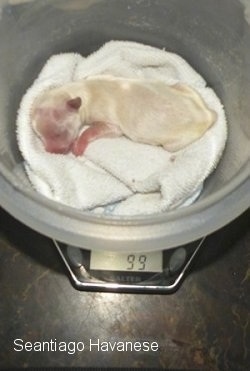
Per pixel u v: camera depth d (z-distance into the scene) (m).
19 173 0.36
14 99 0.39
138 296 0.36
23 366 0.34
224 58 0.39
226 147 0.39
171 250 0.35
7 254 0.37
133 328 0.35
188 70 0.42
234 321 0.36
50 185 0.37
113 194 0.38
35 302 0.36
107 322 0.35
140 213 0.38
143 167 0.40
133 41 0.44
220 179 0.36
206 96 0.41
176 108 0.40
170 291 0.36
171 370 0.34
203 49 0.41
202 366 0.34
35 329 0.35
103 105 0.42
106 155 0.40
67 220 0.29
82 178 0.38
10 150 0.37
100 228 0.28
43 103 0.40
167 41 0.43
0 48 0.35
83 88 0.42
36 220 0.29
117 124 0.42
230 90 0.39
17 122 0.39
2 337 0.35
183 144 0.40
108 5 0.40
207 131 0.40
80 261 0.35
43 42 0.40
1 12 0.34
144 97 0.41
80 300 0.36
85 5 0.39
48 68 0.42
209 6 0.37
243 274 0.37
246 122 0.36
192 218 0.29
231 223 0.38
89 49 0.44
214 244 0.37
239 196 0.29
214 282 0.36
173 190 0.37
